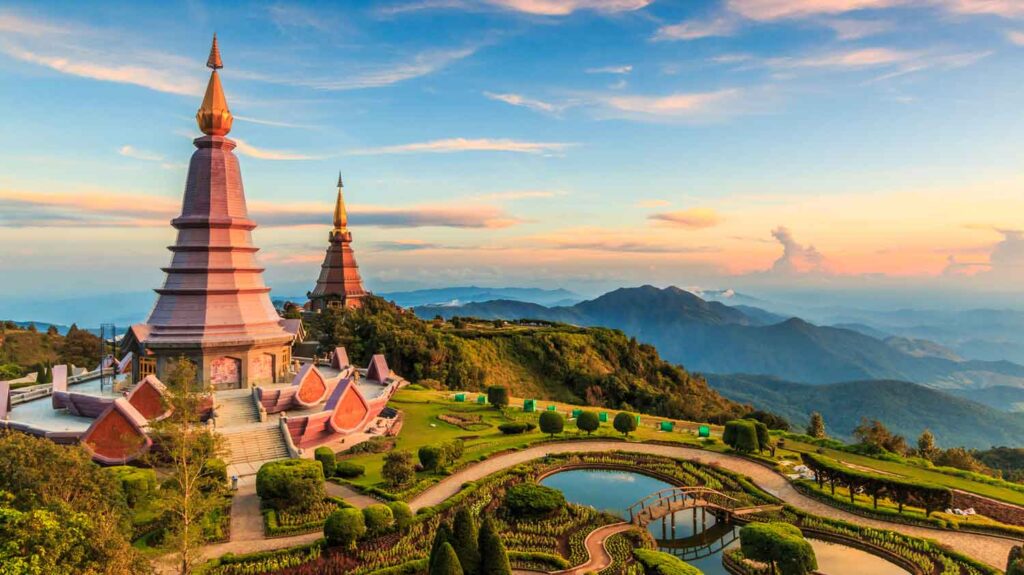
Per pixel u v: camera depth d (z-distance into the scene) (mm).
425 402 76250
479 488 44844
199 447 31312
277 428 51094
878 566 35812
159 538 33969
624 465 52938
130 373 63531
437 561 26266
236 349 57781
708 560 37969
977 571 34000
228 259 59406
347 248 129500
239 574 31469
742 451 56875
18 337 129750
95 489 30562
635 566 34219
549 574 33250
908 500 41094
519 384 119875
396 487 43688
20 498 27156
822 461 46406
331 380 64750
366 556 33781
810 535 39750
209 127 60188
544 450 56781
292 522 37156
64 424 49594
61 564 22234
